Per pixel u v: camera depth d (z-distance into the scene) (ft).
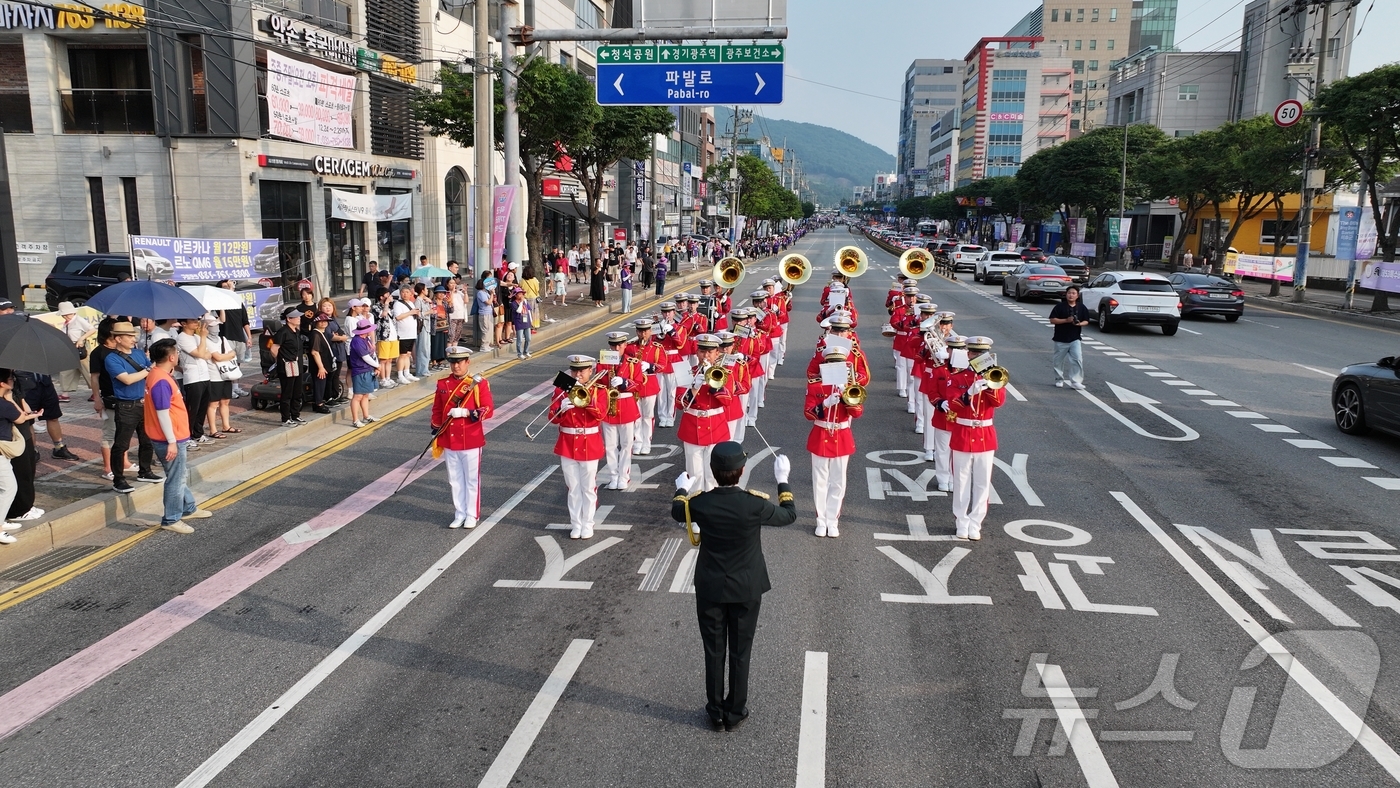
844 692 19.93
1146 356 67.41
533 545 28.96
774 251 252.01
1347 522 30.60
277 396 46.47
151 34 79.77
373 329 45.03
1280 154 126.31
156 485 33.27
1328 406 49.52
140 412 32.78
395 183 112.16
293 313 43.11
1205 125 236.84
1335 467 37.35
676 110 282.97
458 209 131.34
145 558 27.91
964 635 22.52
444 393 30.17
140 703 19.70
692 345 46.75
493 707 19.40
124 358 32.53
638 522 31.07
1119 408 48.91
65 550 28.50
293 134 89.10
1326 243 191.62
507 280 68.49
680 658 21.53
